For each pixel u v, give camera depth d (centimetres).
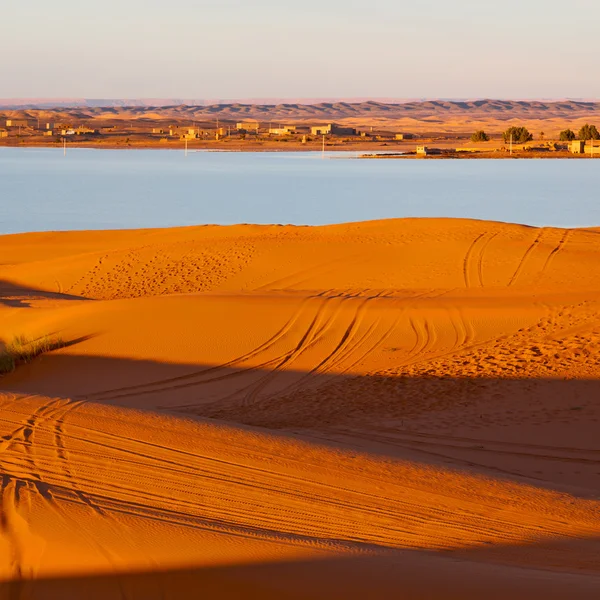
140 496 1265
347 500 1355
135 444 1600
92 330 3509
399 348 3128
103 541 1034
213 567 960
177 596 895
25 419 1764
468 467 1917
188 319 3516
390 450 2122
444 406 2534
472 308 3450
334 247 5669
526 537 1240
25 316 3969
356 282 5022
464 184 16762
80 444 1570
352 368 2980
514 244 5481
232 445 1670
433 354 3027
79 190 15638
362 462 1656
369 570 966
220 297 3775
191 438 1695
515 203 12531
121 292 5341
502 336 3133
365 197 13850
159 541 1041
